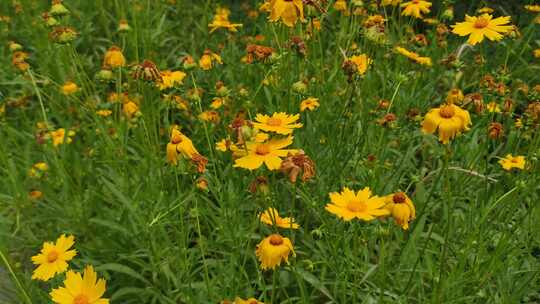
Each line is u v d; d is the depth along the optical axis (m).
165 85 1.25
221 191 1.16
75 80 1.46
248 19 1.95
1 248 1.02
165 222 1.08
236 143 0.91
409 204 0.89
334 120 1.26
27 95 1.50
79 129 1.36
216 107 1.31
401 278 1.08
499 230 1.14
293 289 1.09
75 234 1.15
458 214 1.17
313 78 1.30
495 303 1.05
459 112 0.92
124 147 1.19
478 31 1.07
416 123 1.28
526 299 1.07
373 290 1.02
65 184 1.16
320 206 1.15
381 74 1.42
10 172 1.18
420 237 1.14
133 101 1.35
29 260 1.16
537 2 1.75
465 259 1.04
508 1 1.78
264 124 0.94
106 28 1.73
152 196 1.14
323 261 1.05
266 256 0.88
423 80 1.53
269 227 1.13
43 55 1.59
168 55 1.78
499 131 1.16
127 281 1.11
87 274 0.88
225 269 1.06
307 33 1.31
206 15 1.85
